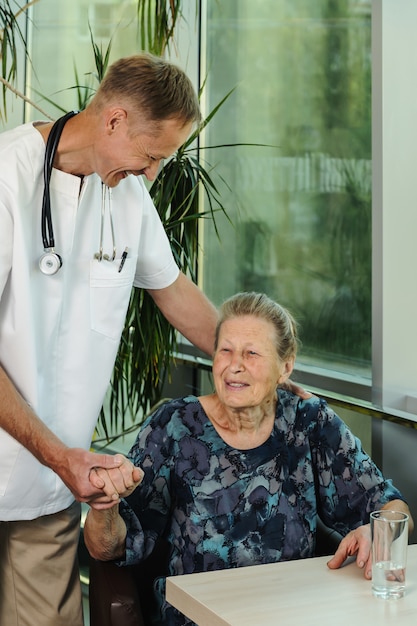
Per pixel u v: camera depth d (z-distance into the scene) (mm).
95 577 2191
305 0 3588
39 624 2361
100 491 1978
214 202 4195
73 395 2283
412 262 3225
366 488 2312
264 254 3916
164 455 2285
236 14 3977
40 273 2162
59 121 2127
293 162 3711
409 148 3180
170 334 3740
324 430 2342
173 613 2209
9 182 2066
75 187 2174
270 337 2248
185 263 3648
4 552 2354
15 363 2154
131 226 2348
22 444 2088
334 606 1777
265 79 3832
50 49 4703
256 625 1687
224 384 2234
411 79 3148
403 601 1806
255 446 2283
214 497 2246
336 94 3457
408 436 2977
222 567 2221
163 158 2092
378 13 3131
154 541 2250
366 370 3420
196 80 4176
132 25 4273
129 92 2000
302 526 2283
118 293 2322
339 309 3529
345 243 3475
